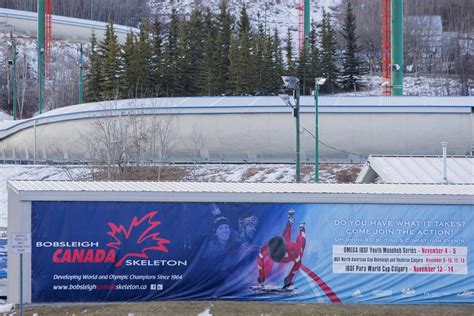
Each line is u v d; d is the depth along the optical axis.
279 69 83.06
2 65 121.81
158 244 22.36
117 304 21.91
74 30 138.12
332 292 22.53
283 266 22.53
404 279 22.64
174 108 66.88
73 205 22.14
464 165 40.53
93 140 62.78
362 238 22.66
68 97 107.75
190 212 22.47
